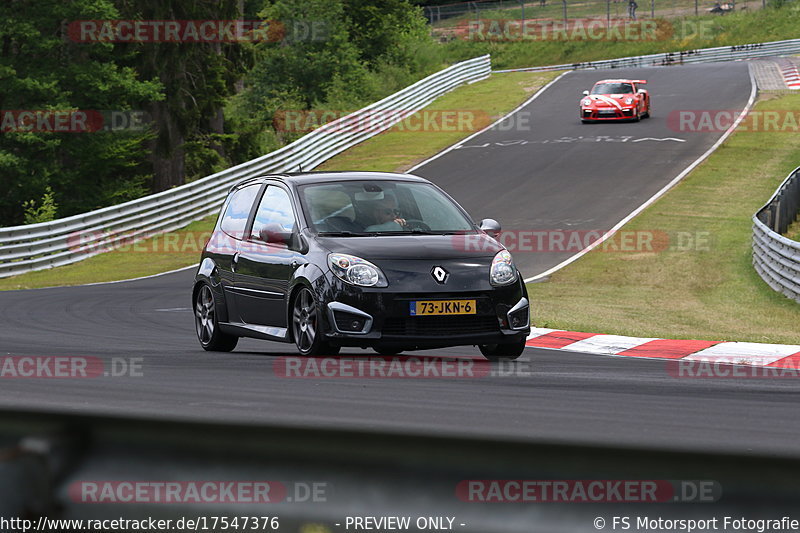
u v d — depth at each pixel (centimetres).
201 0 14888
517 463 796
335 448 847
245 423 875
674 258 8206
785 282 6469
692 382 2745
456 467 811
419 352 3447
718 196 10944
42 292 7125
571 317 5191
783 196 8781
